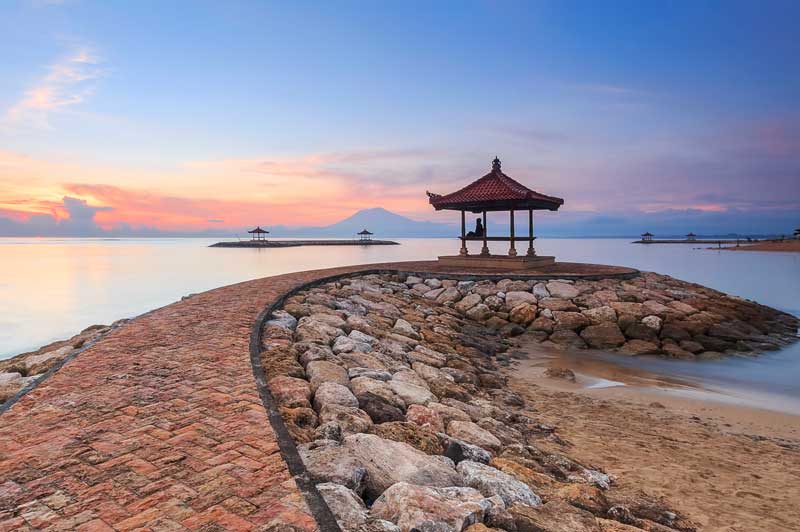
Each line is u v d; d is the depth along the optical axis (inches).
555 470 201.3
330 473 142.9
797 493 205.5
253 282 596.4
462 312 606.5
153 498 117.2
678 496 198.7
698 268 1792.6
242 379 210.7
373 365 299.1
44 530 104.0
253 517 109.7
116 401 183.3
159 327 323.3
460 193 793.6
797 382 410.9
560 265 876.6
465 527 125.7
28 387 199.5
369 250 3570.4
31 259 2672.2
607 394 364.2
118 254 3238.2
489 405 290.0
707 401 354.0
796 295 1055.6
